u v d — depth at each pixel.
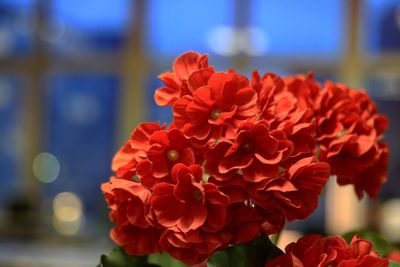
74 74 8.01
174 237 0.84
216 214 0.82
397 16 7.36
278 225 0.85
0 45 8.08
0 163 8.14
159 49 7.85
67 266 5.15
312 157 0.84
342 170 0.97
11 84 8.10
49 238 5.86
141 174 0.86
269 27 7.66
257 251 0.84
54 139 8.12
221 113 0.85
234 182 0.82
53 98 8.08
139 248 0.91
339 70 7.48
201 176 0.83
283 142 0.83
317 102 0.99
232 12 7.72
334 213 7.29
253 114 0.85
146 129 0.90
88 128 8.05
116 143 7.96
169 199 0.84
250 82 0.89
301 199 0.83
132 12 7.84
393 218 7.07
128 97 7.84
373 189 1.03
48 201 8.07
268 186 0.81
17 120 8.10
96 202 8.02
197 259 0.85
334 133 0.97
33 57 8.02
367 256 0.80
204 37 7.79
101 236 5.88
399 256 1.03
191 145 0.85
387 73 7.38
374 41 7.44
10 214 6.48
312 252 0.80
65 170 8.09
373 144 0.97
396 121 7.31
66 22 7.99
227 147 0.83
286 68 7.61
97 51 7.93
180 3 7.81
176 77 0.92
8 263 5.20
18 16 8.02
